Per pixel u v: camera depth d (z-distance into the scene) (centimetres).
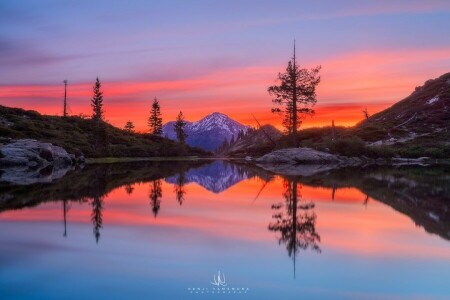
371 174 2936
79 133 8838
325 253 765
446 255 750
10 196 1669
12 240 874
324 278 632
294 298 557
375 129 8375
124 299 554
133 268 678
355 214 1199
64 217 1155
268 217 1153
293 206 1368
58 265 696
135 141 9919
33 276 641
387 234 923
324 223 1061
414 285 604
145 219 1122
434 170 3453
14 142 4994
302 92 5803
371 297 562
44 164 4719
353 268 678
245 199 1562
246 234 928
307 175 2870
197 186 2127
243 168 3997
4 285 602
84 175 3011
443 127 8250
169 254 759
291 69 5794
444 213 1207
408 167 3997
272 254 758
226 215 1188
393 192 1750
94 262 711
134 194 1752
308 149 5353
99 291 581
